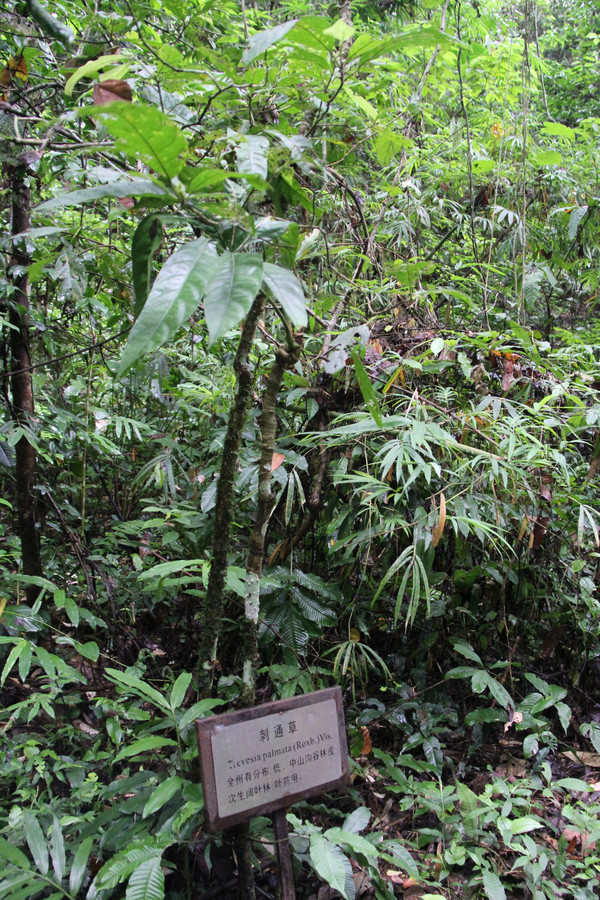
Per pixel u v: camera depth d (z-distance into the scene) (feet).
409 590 7.22
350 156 8.30
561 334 9.67
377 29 14.32
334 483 6.59
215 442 7.35
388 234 9.78
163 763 6.12
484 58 11.93
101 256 7.18
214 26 8.21
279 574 6.98
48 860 4.81
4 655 7.01
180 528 7.55
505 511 7.23
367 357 7.21
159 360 8.11
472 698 7.70
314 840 4.71
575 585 7.96
